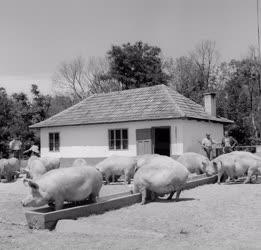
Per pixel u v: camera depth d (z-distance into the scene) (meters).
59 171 10.88
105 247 7.41
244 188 15.30
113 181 18.27
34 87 45.53
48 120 30.48
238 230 8.73
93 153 27.78
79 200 11.06
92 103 30.70
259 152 27.09
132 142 26.16
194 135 25.48
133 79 48.69
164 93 27.83
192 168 19.28
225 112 41.00
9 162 21.72
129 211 11.22
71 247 7.53
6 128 40.16
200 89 50.66
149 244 7.53
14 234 8.80
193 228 9.05
